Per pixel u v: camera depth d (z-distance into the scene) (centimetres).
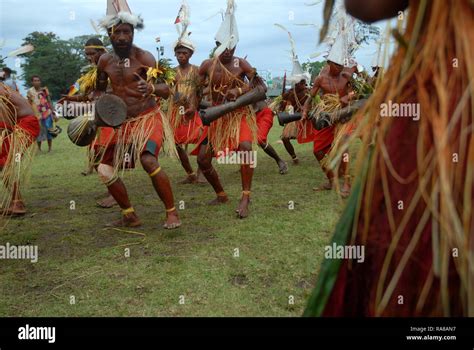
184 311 284
